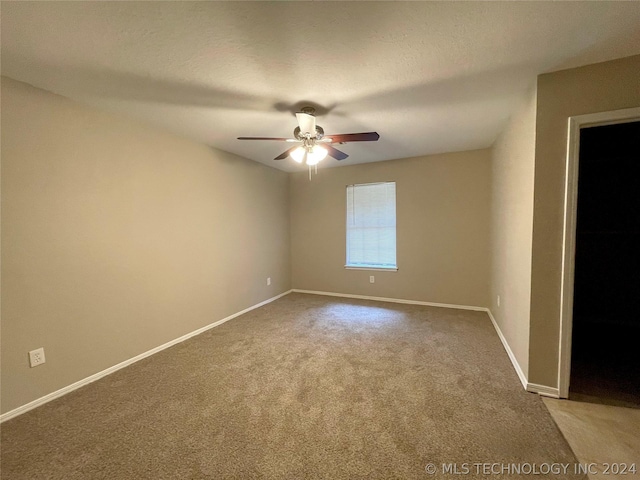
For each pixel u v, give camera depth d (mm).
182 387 2152
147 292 2715
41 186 2000
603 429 1629
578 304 2941
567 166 1845
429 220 4141
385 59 1698
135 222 2611
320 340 2998
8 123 1847
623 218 2734
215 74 1844
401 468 1398
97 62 1695
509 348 2602
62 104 2109
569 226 1850
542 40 1540
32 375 1947
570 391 1997
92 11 1279
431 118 2648
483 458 1449
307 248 5059
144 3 1233
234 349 2814
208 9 1281
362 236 4684
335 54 1643
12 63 1687
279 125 2762
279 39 1502
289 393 2051
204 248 3359
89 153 2271
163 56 1645
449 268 4070
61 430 1712
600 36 1508
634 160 2668
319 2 1247
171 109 2373
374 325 3418
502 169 2949
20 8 1248
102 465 1453
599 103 1768
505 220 2811
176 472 1404
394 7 1285
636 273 2736
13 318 1869
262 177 4402
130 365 2520
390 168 4348
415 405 1884
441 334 3098
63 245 2115
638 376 2174
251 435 1639
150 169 2744
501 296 3010
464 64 1766
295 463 1441
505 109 2455
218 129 2865
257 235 4289
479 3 1271
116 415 1841
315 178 4926
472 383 2137
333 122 2730
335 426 1699
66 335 2127
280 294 4867
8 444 1604
